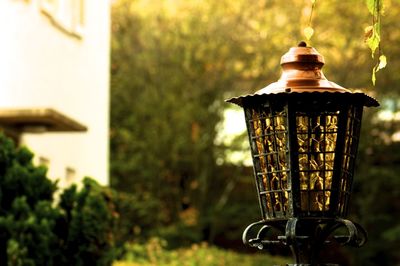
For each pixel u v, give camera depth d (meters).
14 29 14.32
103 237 10.97
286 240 4.73
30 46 14.66
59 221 10.88
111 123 29.75
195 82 29.98
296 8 29.48
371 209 28.53
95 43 18.08
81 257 10.85
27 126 13.55
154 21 30.12
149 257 23.61
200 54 29.72
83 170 17.33
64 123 13.38
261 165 5.08
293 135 4.88
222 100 30.00
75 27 16.66
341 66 28.92
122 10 30.09
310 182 4.92
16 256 10.18
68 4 16.53
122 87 29.84
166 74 29.88
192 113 29.48
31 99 14.67
